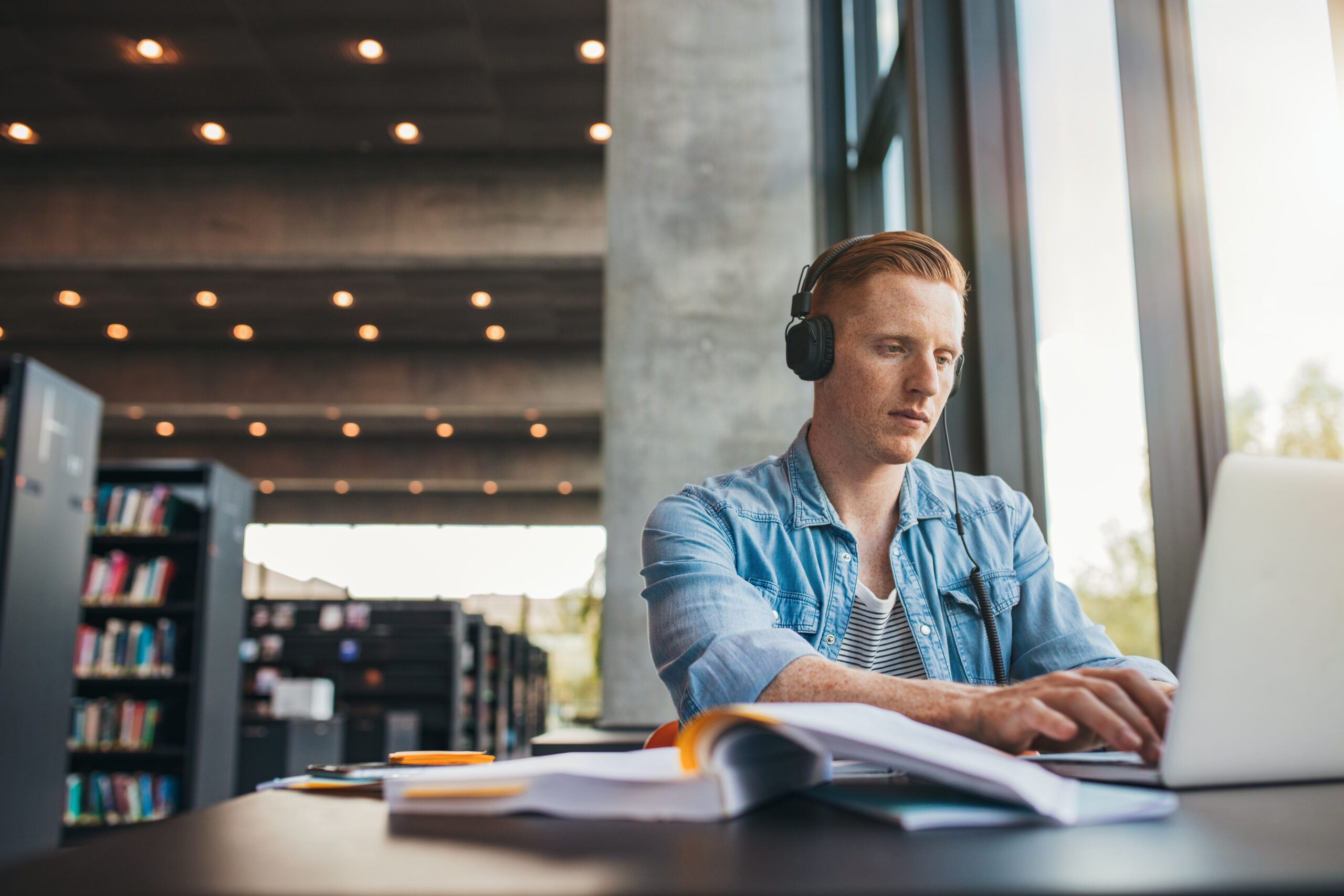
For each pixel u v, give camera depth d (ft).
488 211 31.83
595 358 42.24
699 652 2.84
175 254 31.48
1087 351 6.24
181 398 41.60
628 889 1.08
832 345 3.63
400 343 42.29
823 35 13.62
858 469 3.72
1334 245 3.97
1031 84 7.52
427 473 50.26
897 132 10.45
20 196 31.55
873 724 1.69
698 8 13.48
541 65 26.43
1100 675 2.07
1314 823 1.54
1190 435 5.15
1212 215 5.04
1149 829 1.48
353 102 28.48
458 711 27.63
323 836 1.49
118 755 19.97
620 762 1.85
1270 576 1.94
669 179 13.00
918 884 1.08
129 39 25.11
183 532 20.26
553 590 60.44
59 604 15.35
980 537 3.83
